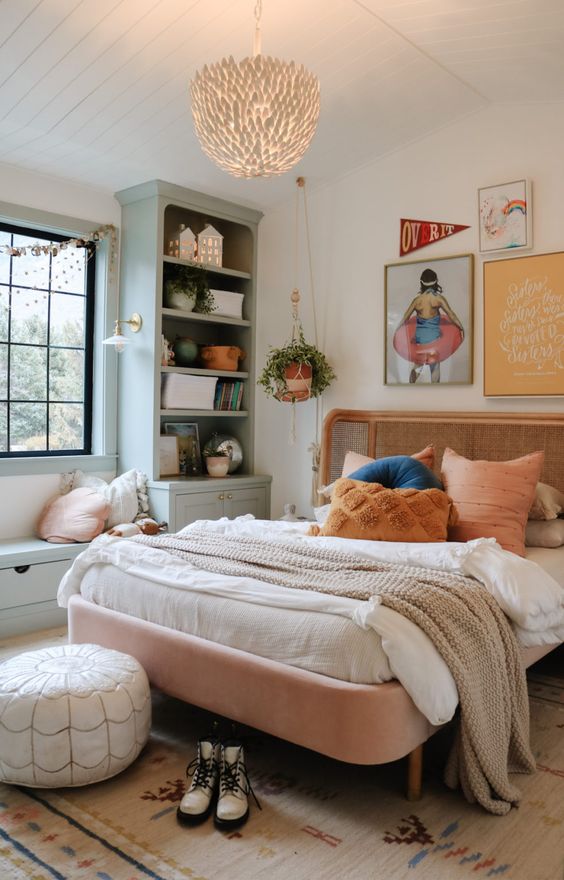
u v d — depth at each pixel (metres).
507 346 3.72
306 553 2.69
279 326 4.73
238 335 4.95
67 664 2.34
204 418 4.95
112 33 2.85
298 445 4.66
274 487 4.80
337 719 2.01
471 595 2.30
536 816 2.07
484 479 3.08
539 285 3.63
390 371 4.17
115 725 2.19
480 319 3.84
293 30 2.97
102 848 1.90
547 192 3.62
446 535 2.88
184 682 2.43
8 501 4.04
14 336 4.14
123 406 4.48
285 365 4.29
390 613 2.08
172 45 2.96
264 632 2.25
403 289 4.11
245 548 2.81
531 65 3.24
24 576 3.69
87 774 2.15
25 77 3.08
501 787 2.11
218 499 4.48
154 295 4.27
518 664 2.32
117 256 4.46
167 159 3.95
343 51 3.16
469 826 2.01
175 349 4.57
